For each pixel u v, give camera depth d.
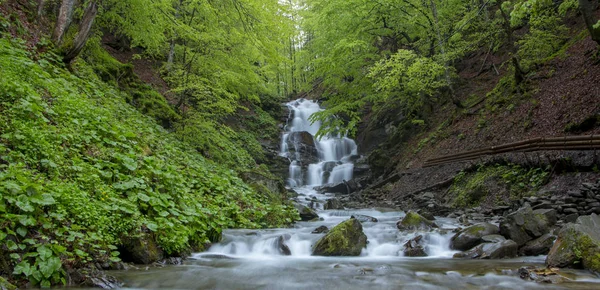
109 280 4.61
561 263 5.27
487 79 17.73
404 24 17.69
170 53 18.48
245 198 10.38
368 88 18.78
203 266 5.77
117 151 7.30
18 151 5.36
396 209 13.09
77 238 4.70
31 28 10.65
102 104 9.70
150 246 5.70
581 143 8.68
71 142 6.53
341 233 7.18
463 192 11.82
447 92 19.08
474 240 6.89
